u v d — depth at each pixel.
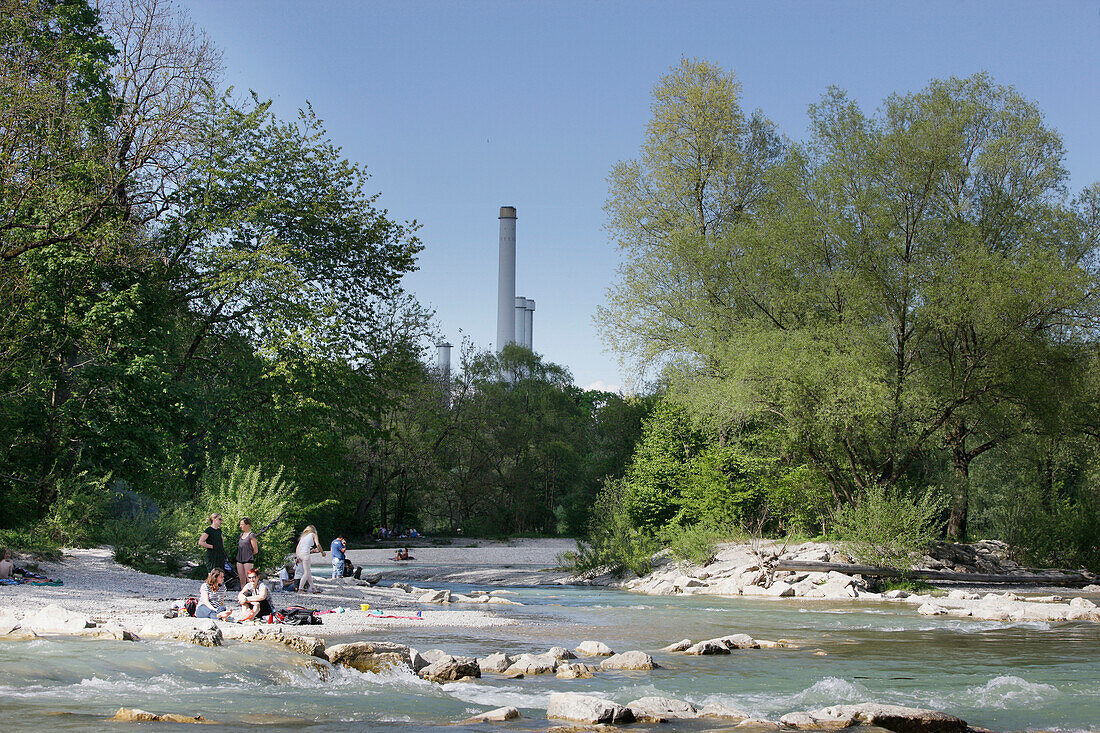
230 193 29.67
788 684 10.87
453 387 75.88
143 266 26.78
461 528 76.12
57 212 23.86
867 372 29.20
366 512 67.50
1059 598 24.50
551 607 23.38
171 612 14.36
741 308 35.25
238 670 9.88
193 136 26.84
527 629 17.00
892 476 32.44
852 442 31.95
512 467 79.12
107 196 24.69
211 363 30.67
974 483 47.28
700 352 34.56
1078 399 33.72
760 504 33.81
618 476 78.75
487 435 77.94
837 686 10.44
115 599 15.42
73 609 13.48
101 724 6.92
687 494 35.28
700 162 39.06
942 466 43.44
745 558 30.84
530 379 88.62
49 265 24.25
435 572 41.09
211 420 29.39
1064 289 29.83
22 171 23.36
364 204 33.59
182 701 8.28
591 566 36.78
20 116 22.83
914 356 33.03
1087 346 33.88
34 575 17.12
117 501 28.50
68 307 24.89
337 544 29.12
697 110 38.59
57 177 24.12
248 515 21.50
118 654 10.01
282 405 29.39
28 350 24.56
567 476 85.06
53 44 24.83
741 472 33.91
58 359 25.59
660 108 39.34
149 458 25.22
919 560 29.34
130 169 25.52
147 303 26.33
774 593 27.16
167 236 28.73
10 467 24.45
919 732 8.20
